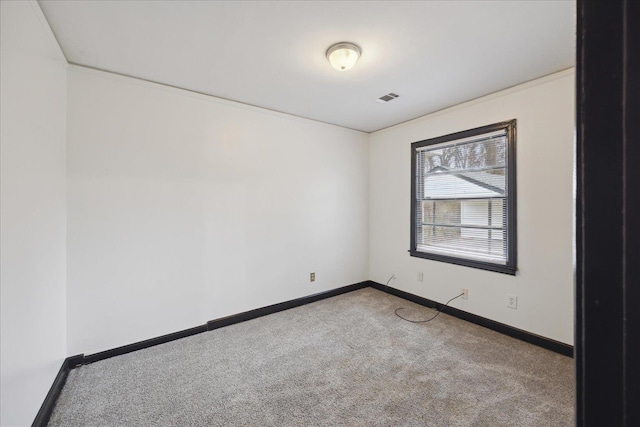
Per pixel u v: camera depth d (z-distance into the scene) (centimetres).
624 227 30
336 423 165
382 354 236
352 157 397
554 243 239
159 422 167
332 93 275
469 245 301
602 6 32
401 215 371
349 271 398
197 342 258
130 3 157
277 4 159
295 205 344
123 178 237
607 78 31
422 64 222
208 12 165
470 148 298
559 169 235
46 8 160
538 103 245
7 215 129
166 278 258
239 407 178
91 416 171
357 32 183
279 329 284
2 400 124
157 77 242
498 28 179
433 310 329
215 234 285
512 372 210
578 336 35
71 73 215
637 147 29
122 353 237
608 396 32
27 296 148
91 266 224
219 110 286
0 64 123
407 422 165
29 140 151
